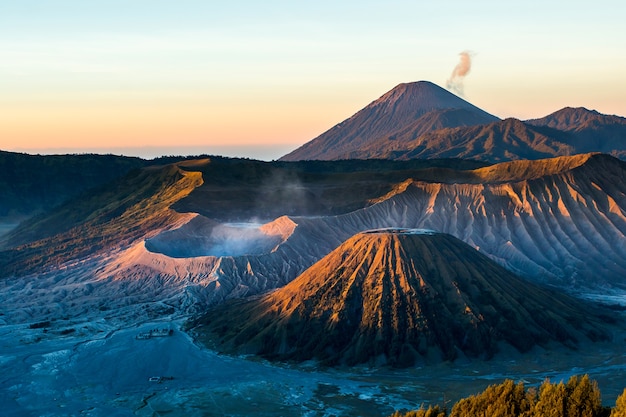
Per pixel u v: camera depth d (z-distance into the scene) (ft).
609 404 272.10
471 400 226.38
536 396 224.53
